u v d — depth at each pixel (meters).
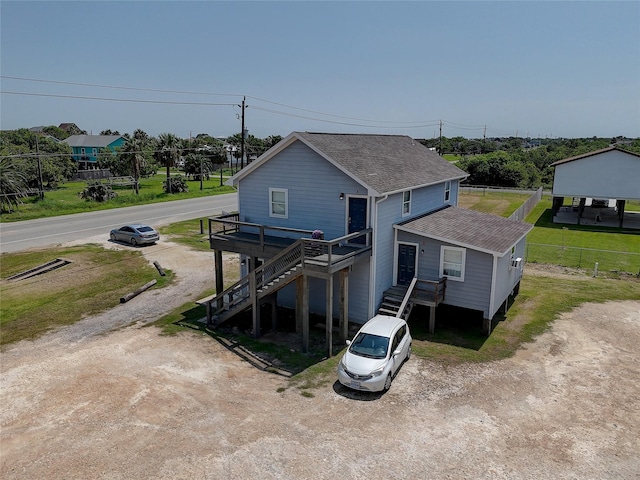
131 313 20.28
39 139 92.81
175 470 9.96
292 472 9.90
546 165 96.25
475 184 76.62
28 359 15.66
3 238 34.88
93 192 55.56
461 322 19.33
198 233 37.53
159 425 11.67
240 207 21.42
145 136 88.56
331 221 19.00
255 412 12.34
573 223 43.94
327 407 12.64
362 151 21.11
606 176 41.97
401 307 17.67
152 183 83.94
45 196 61.94
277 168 19.89
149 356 15.89
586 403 12.88
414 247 19.23
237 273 26.27
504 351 16.42
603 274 26.55
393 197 19.27
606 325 18.64
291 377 14.48
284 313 20.45
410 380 14.27
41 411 12.39
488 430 11.55
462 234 19.00
